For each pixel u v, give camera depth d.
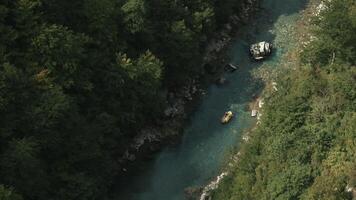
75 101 57.59
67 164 55.59
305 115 58.28
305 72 64.31
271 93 68.88
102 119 59.47
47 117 51.75
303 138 55.62
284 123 57.91
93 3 61.06
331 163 53.16
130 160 64.75
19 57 54.53
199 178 63.56
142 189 62.59
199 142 67.50
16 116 51.44
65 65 55.62
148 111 66.50
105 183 59.59
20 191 50.53
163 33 68.69
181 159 65.69
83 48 58.06
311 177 52.34
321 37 67.88
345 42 64.44
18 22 54.94
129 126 65.00
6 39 53.50
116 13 63.22
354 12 65.88
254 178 56.00
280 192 51.56
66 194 53.91
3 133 50.22
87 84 58.28
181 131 68.75
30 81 52.91
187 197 61.56
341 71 63.41
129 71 61.38
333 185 50.09
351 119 55.78
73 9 60.81
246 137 66.75
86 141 56.59
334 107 58.22
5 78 50.12
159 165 65.06
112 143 61.12
